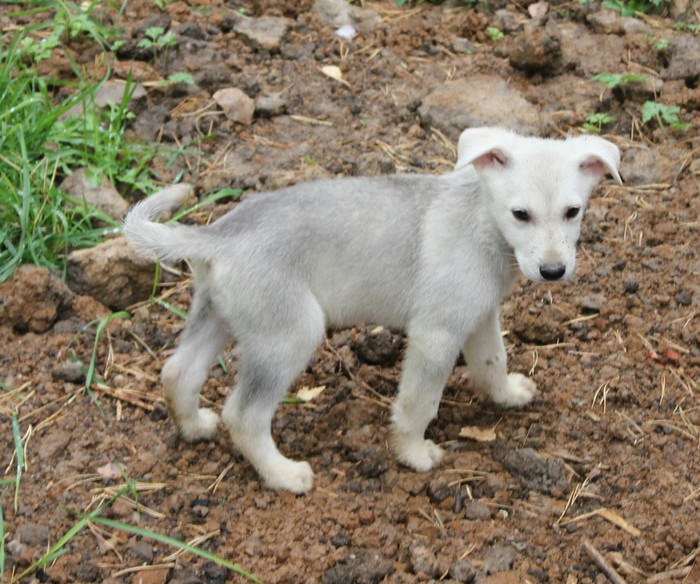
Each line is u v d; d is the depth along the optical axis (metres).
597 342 2.15
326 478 1.98
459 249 1.93
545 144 1.91
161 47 2.54
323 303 1.94
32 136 2.30
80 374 2.07
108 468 1.97
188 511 1.93
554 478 1.96
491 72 2.57
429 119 2.45
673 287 2.20
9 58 2.40
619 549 1.90
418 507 1.94
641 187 2.36
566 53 2.59
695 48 2.55
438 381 1.95
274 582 1.86
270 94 2.48
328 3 2.68
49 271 2.15
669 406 2.06
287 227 1.90
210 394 2.08
